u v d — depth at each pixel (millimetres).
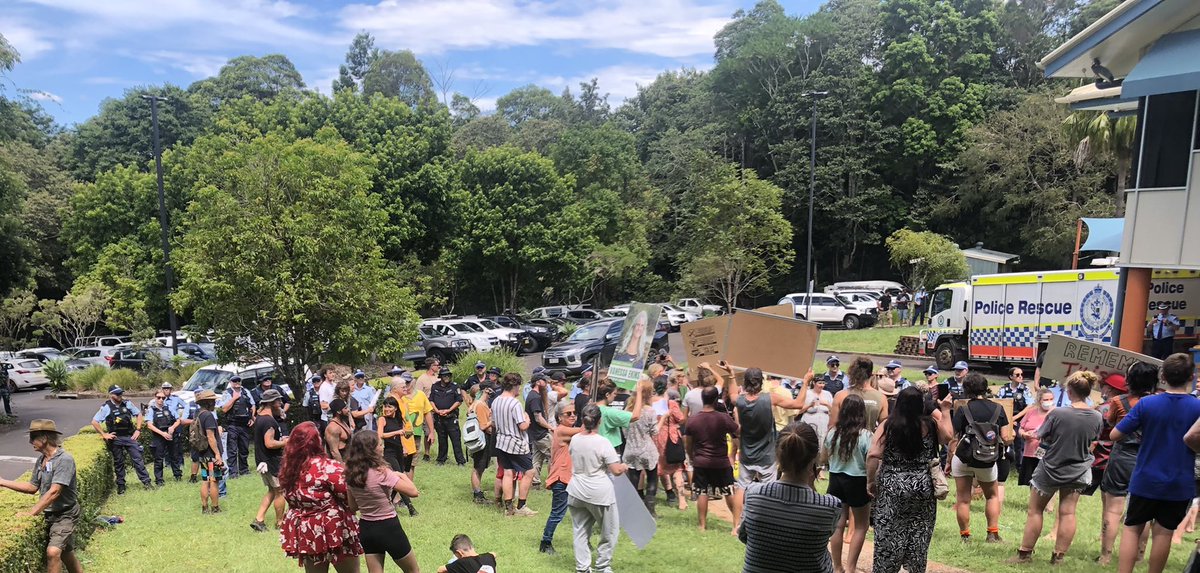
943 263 36688
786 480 4438
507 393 9695
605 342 24594
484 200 40094
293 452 5652
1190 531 8211
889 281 49938
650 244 54281
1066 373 9562
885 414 7215
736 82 58938
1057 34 50594
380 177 36312
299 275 16969
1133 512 5934
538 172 41219
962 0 51344
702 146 56031
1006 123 43406
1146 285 13914
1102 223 20984
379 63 69875
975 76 50094
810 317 37812
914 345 26594
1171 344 15992
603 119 84562
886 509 5727
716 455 8172
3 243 21578
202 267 16531
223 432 12234
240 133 35688
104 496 11219
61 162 50312
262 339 17250
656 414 9844
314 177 17641
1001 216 43469
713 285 42219
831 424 6922
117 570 7977
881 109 51219
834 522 4344
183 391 17078
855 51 54344
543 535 8070
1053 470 6922
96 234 38062
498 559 7793
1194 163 13039
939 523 8883
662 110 71125
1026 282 20844
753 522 4410
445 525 9203
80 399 26406
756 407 7855
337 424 8672
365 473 5883
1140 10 13039
